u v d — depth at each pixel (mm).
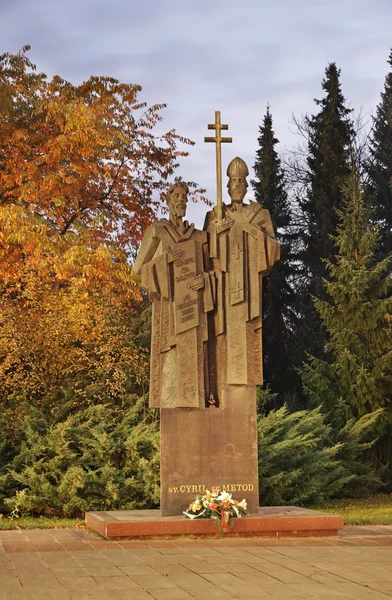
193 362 14164
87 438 18922
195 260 14547
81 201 30062
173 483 13867
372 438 28016
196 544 12359
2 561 10797
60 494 17266
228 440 14094
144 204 31391
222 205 14984
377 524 15742
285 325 41312
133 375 23156
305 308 38969
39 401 21766
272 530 13133
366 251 29516
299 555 11320
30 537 13195
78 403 21625
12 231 24781
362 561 10836
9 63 29609
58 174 27922
